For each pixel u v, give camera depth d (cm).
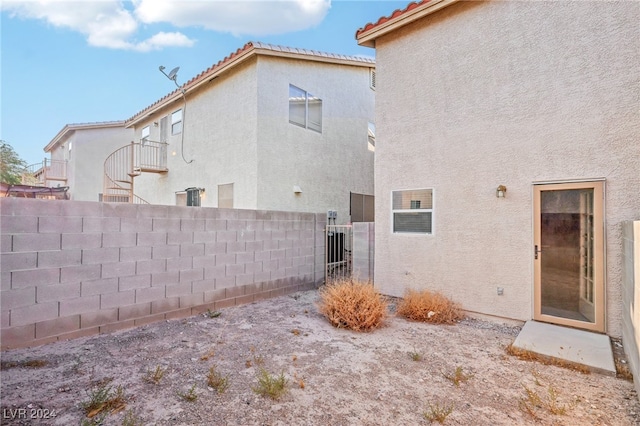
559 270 490
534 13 512
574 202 480
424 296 561
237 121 942
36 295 379
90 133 1756
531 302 510
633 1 437
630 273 352
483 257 555
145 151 1388
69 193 1764
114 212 449
